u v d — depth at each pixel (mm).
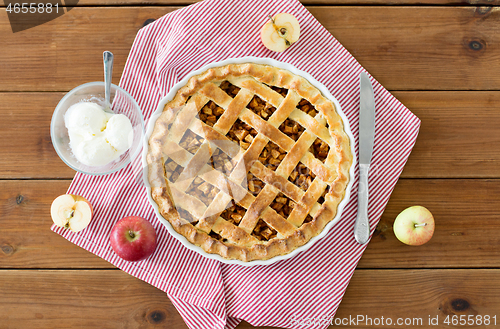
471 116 1163
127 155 1130
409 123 1139
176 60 1137
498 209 1158
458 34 1161
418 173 1158
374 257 1155
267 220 1066
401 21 1157
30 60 1155
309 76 1095
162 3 1155
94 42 1156
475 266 1157
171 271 1132
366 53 1158
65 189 1152
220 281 1130
